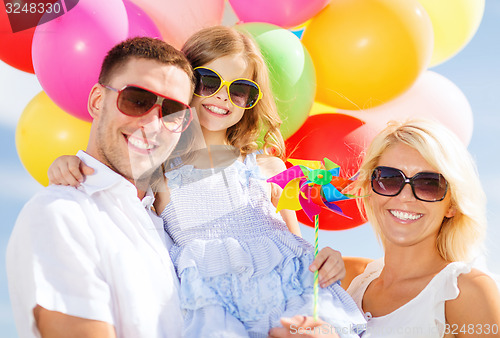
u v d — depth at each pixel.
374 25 2.54
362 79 2.57
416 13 2.61
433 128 2.06
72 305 1.56
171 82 1.87
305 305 1.79
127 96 1.79
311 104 2.59
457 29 2.86
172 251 1.92
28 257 1.59
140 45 1.89
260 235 1.98
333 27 2.59
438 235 2.16
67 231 1.64
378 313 2.09
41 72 2.33
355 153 2.62
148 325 1.65
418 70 2.62
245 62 2.27
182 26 2.54
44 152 2.59
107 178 1.79
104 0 2.35
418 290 2.04
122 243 1.71
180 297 1.76
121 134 1.82
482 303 1.89
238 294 1.78
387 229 2.07
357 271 2.45
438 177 1.99
